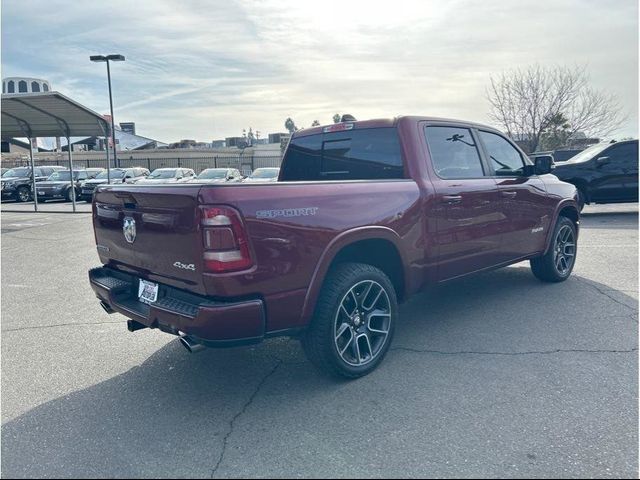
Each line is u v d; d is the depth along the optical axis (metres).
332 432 3.04
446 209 4.39
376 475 2.62
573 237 6.43
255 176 20.98
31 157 18.73
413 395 3.46
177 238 3.19
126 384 3.79
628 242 9.08
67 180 25.11
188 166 41.50
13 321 5.40
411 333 4.68
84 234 12.31
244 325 3.08
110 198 3.89
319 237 3.41
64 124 18.08
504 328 4.72
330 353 3.53
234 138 58.25
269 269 3.16
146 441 3.00
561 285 6.17
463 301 5.64
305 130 5.37
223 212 2.98
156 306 3.30
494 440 2.89
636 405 3.24
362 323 3.80
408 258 4.08
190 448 2.92
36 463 2.80
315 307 3.47
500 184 5.06
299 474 2.65
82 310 5.80
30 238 11.68
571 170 12.60
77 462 2.80
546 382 3.59
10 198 25.92
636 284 6.12
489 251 4.97
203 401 3.49
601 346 4.21
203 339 3.06
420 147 4.38
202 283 3.07
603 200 12.55
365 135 4.66
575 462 2.67
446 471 2.63
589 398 3.34
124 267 3.92
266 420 3.20
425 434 2.98
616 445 2.81
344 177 4.92
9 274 7.78
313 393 3.55
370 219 3.74
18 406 3.47
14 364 4.21
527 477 2.57
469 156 4.92
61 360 4.29
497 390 3.49
